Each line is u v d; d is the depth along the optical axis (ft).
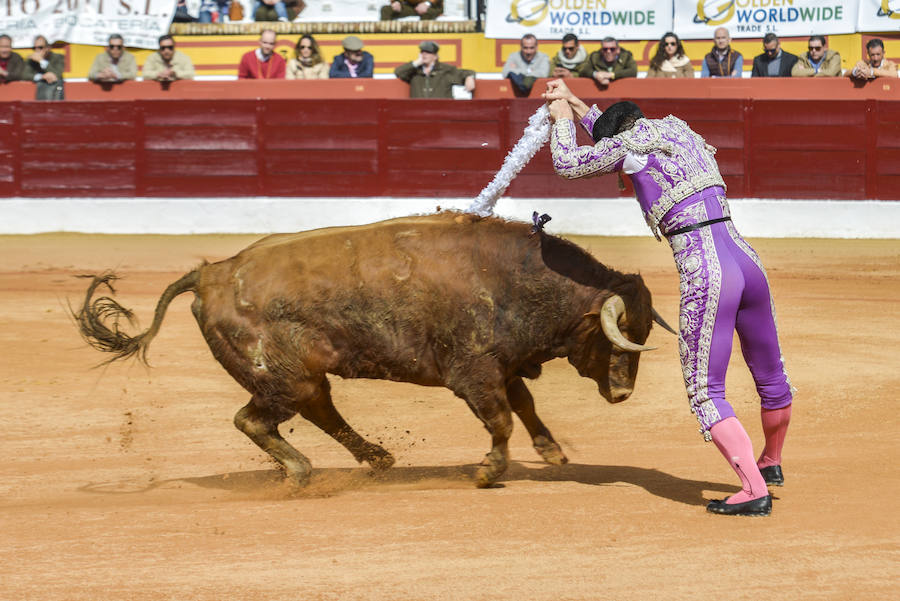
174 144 87.71
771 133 85.40
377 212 87.25
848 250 78.59
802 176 85.61
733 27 89.61
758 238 85.05
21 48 91.81
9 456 31.27
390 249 25.71
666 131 23.59
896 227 85.30
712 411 23.57
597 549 21.15
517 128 86.17
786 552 20.86
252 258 26.16
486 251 25.54
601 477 27.89
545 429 27.91
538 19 90.27
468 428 34.73
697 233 23.17
